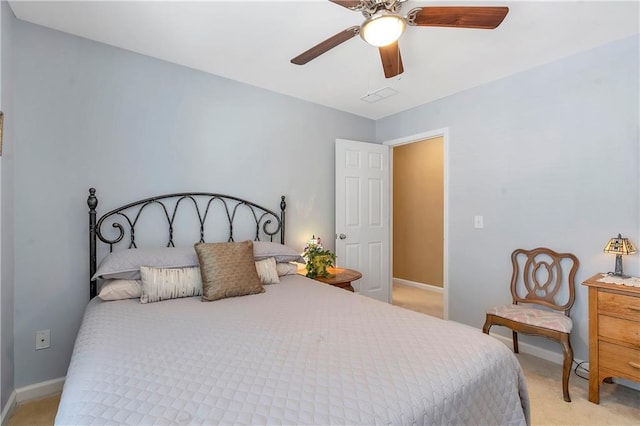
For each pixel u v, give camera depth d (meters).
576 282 2.36
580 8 1.81
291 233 3.23
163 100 2.50
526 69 2.61
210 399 0.90
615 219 2.19
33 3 1.82
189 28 2.06
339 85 2.95
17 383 1.97
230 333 1.40
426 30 2.03
